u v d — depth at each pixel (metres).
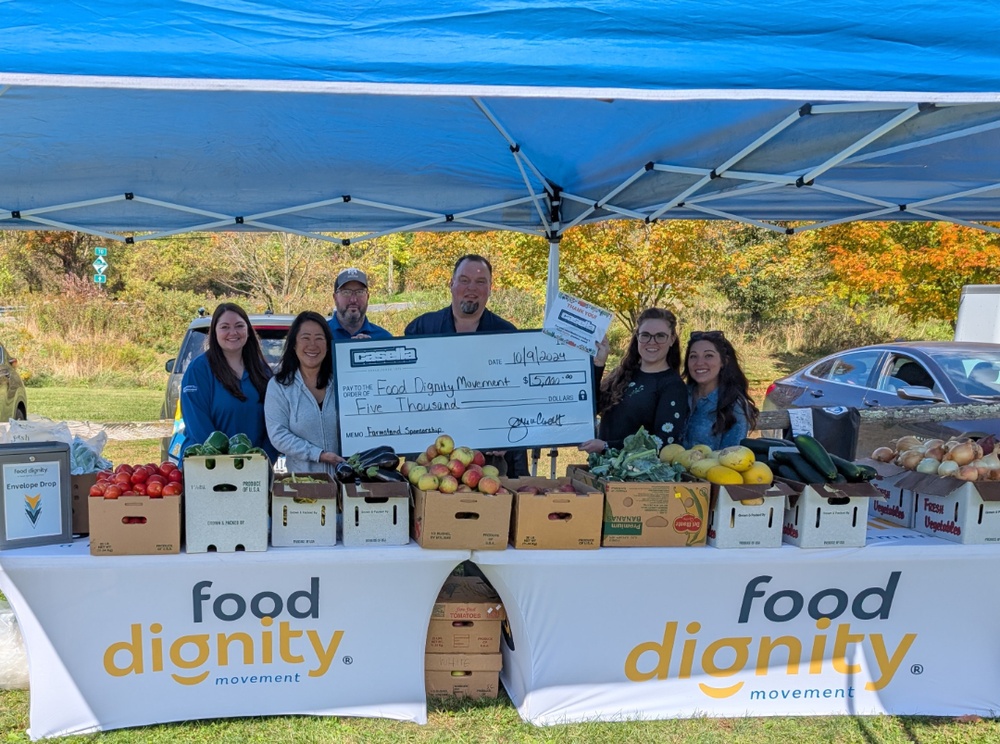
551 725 3.68
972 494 3.69
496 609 3.88
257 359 4.44
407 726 3.65
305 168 5.26
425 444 4.25
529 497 3.48
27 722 3.65
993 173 4.55
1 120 4.29
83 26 2.24
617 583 3.64
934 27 2.46
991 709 3.91
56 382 17.36
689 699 3.77
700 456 3.78
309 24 2.32
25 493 3.36
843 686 3.84
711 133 4.12
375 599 3.62
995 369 7.41
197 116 4.39
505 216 6.09
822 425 4.79
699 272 12.89
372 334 5.59
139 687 3.52
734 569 3.69
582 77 2.40
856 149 3.36
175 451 5.74
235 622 3.54
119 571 3.42
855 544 3.63
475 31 2.37
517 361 4.34
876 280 13.00
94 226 5.59
